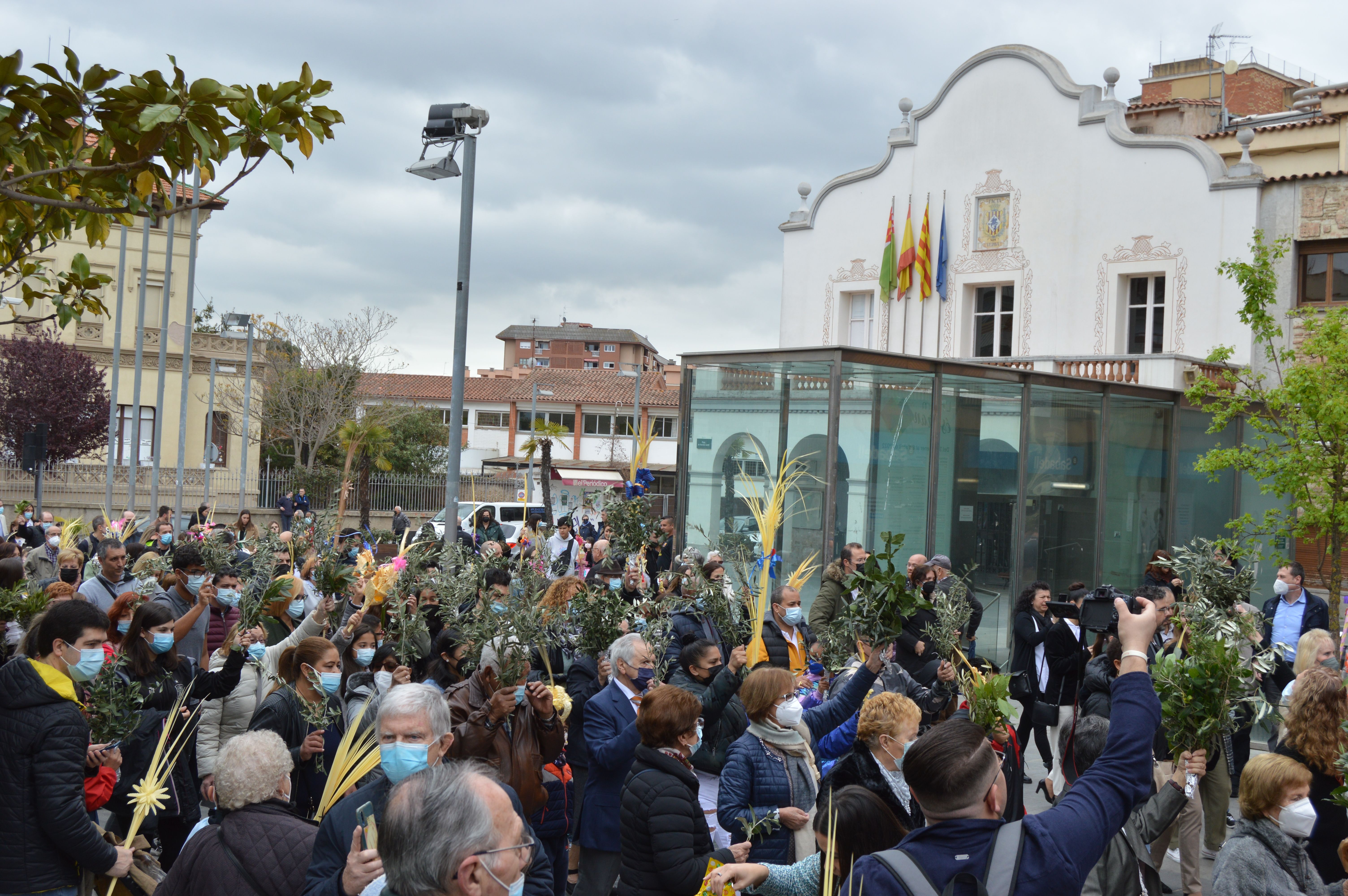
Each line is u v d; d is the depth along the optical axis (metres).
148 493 40.19
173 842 6.27
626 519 11.75
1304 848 4.77
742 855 4.79
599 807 6.01
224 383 45.62
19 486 35.97
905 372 14.62
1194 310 24.23
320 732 5.47
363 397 49.62
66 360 37.03
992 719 4.98
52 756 4.47
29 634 4.94
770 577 12.81
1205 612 4.25
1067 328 25.95
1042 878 2.83
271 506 40.88
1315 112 26.00
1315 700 5.67
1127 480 18.33
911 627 9.01
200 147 5.00
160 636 6.18
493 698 5.57
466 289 14.60
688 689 6.68
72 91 5.16
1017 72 26.84
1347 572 20.78
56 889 4.52
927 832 3.02
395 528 32.53
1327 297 22.88
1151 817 5.10
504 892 2.49
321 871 3.68
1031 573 16.34
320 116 5.46
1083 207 25.80
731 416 14.88
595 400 65.19
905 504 14.62
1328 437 15.90
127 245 44.12
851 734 6.04
